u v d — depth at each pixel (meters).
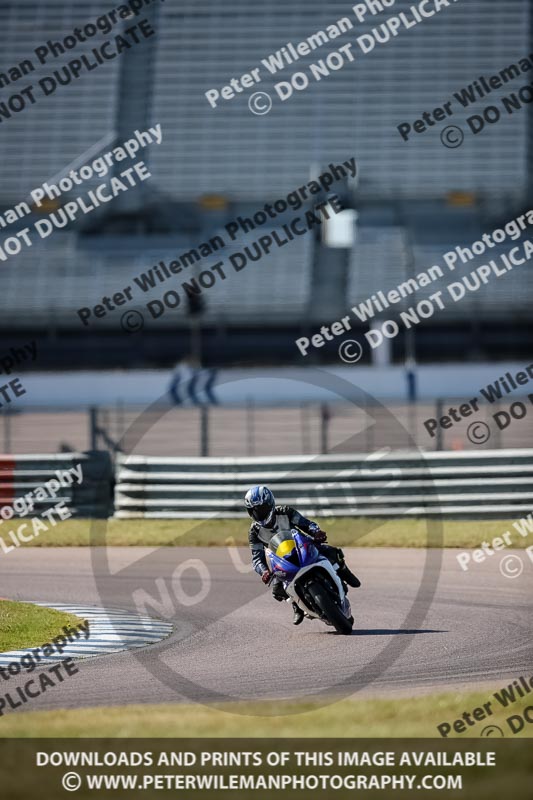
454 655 28.67
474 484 59.88
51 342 149.25
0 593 40.72
